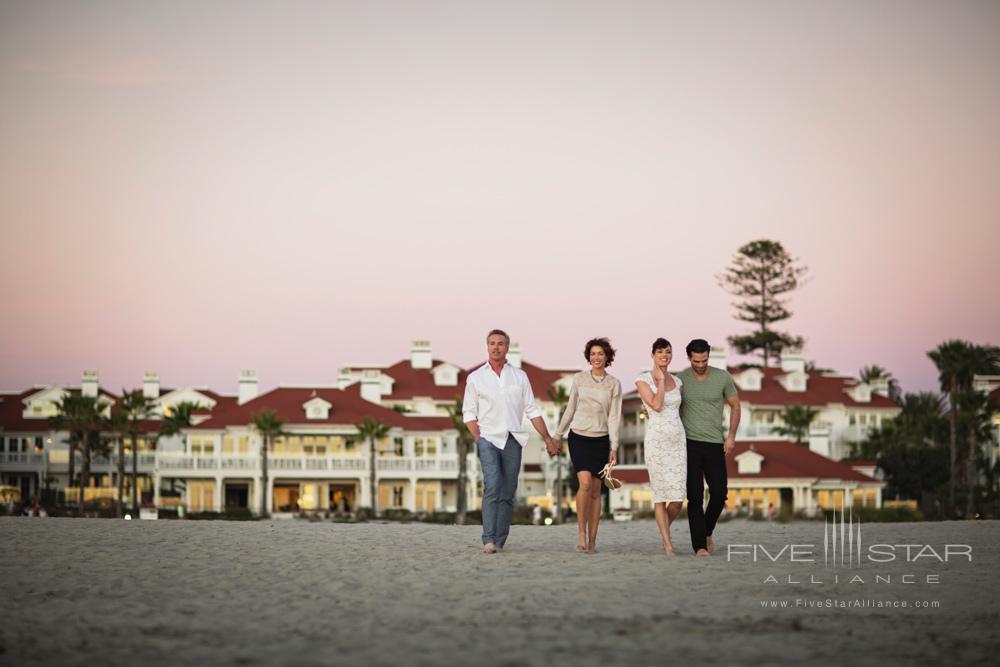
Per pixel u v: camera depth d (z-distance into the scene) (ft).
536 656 28.27
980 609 36.06
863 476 286.66
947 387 317.83
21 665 27.55
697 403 51.37
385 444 287.89
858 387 351.67
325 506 282.77
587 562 47.11
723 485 51.16
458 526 68.95
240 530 61.41
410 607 35.47
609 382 52.60
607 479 52.16
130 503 284.61
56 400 343.26
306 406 284.41
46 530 59.77
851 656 28.84
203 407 344.90
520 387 52.29
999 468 326.24
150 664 27.58
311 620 33.37
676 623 32.91
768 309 429.38
